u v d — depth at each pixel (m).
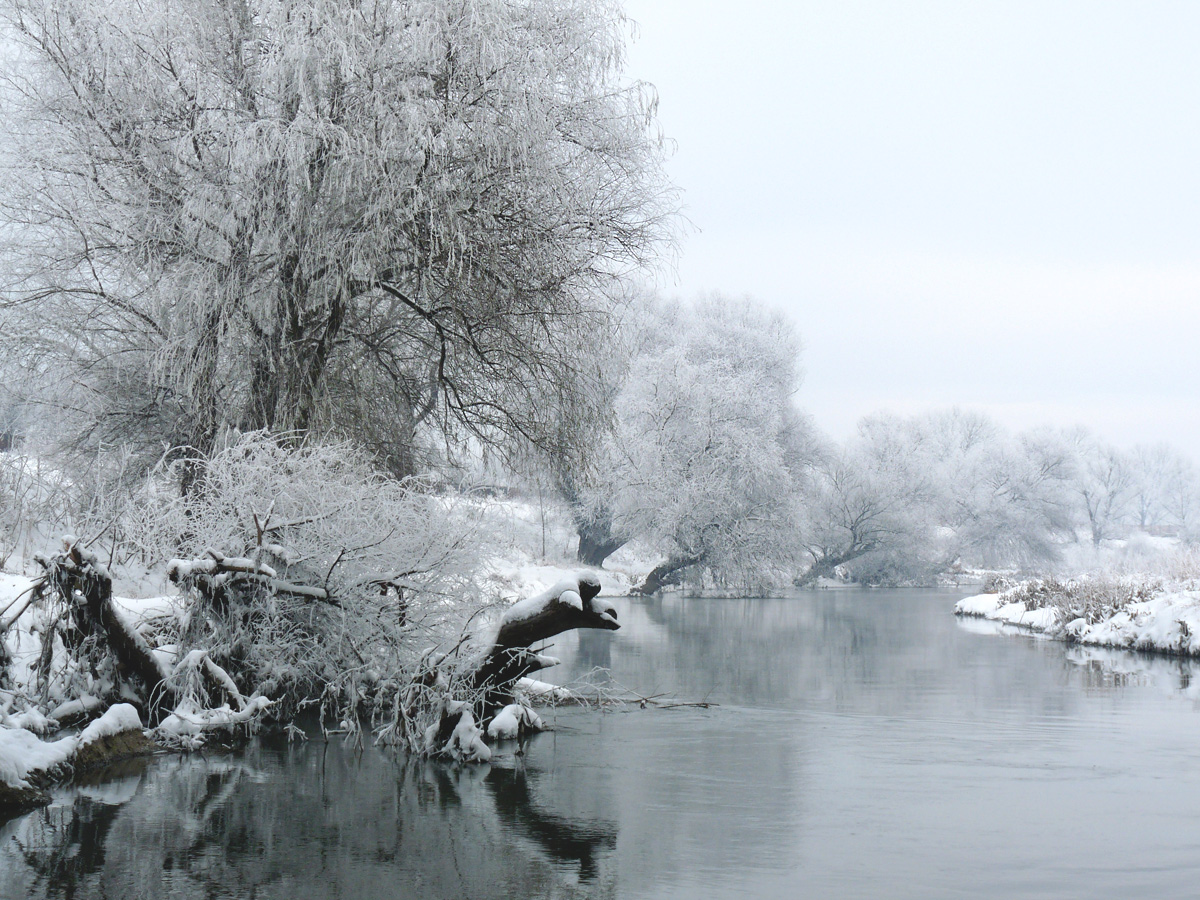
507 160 15.35
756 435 50.03
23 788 7.84
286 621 10.93
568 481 19.17
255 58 15.88
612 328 18.27
